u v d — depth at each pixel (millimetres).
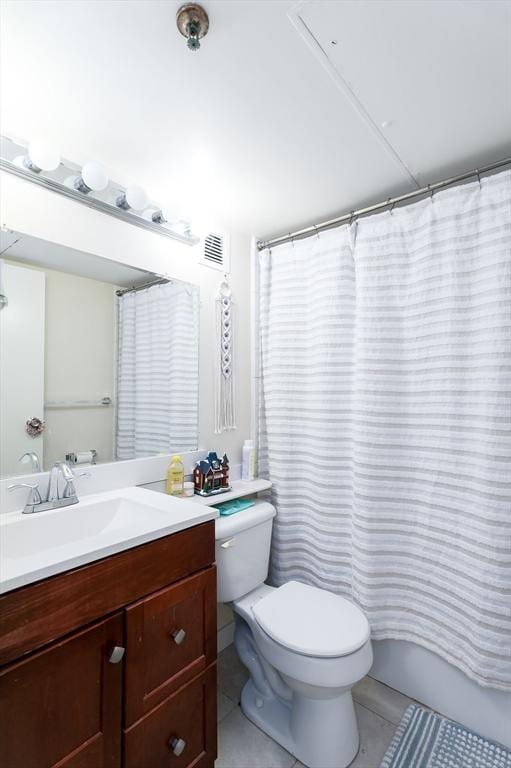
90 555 882
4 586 745
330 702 1270
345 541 1690
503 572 1271
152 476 1578
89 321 1402
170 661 1057
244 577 1554
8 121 1188
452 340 1406
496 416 1291
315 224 1908
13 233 1204
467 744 1316
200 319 1803
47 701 808
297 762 1281
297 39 917
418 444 1501
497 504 1283
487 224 1341
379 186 1588
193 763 1115
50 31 894
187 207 1735
